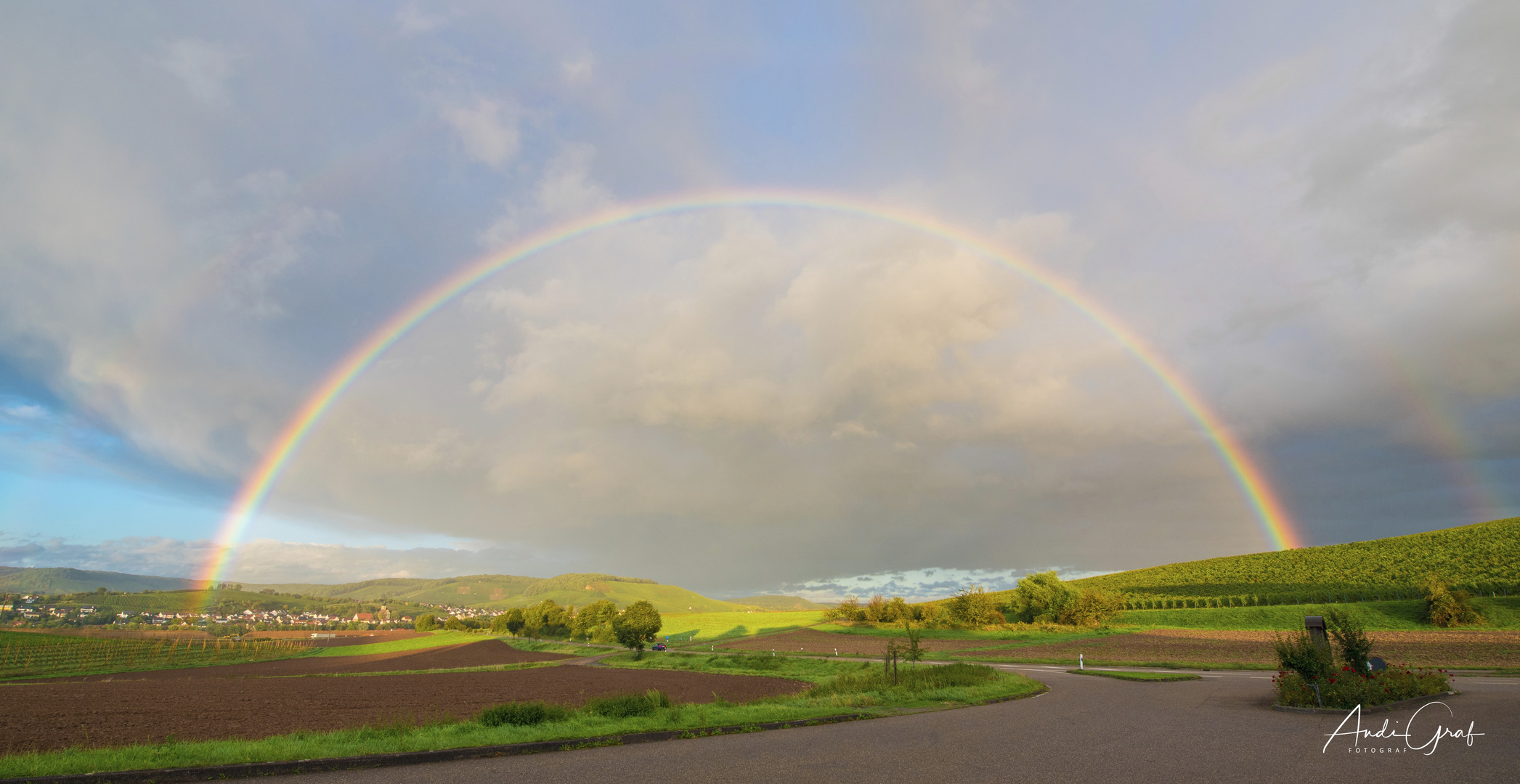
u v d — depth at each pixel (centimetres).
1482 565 11906
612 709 1998
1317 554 16562
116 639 11625
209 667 8650
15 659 8294
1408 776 1099
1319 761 1239
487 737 1541
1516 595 9306
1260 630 8919
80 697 3834
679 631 16000
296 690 4466
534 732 1623
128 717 2709
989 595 11156
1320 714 1978
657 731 1652
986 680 3266
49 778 1107
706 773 1198
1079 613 10212
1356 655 2291
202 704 3350
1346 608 9588
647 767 1257
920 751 1416
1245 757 1294
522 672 6950
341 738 1538
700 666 7238
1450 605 8194
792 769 1236
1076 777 1131
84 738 2102
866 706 2316
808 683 4666
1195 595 14125
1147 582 17312
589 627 15475
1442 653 5144
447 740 1499
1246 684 3353
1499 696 2341
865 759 1328
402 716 2738
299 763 1237
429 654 11625
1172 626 10194
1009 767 1227
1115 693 2942
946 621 11306
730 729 1752
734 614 19400
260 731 2239
